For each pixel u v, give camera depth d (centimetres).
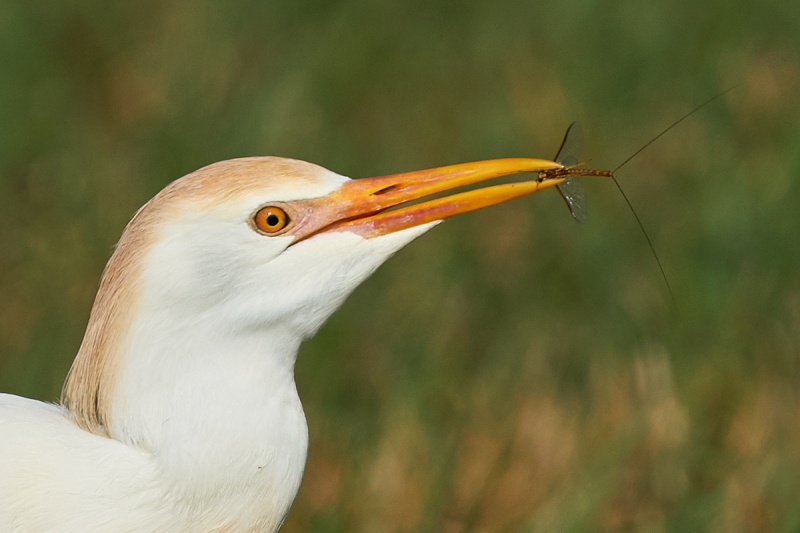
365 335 1184
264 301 710
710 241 1255
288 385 729
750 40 1538
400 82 1447
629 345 1179
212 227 700
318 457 1089
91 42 1464
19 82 1410
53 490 716
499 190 759
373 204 739
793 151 1328
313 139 1353
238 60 1455
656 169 1372
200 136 1345
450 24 1512
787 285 1225
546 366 1182
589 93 1424
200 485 712
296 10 1493
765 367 1152
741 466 1051
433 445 1060
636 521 1034
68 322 1169
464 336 1211
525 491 1067
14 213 1302
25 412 744
